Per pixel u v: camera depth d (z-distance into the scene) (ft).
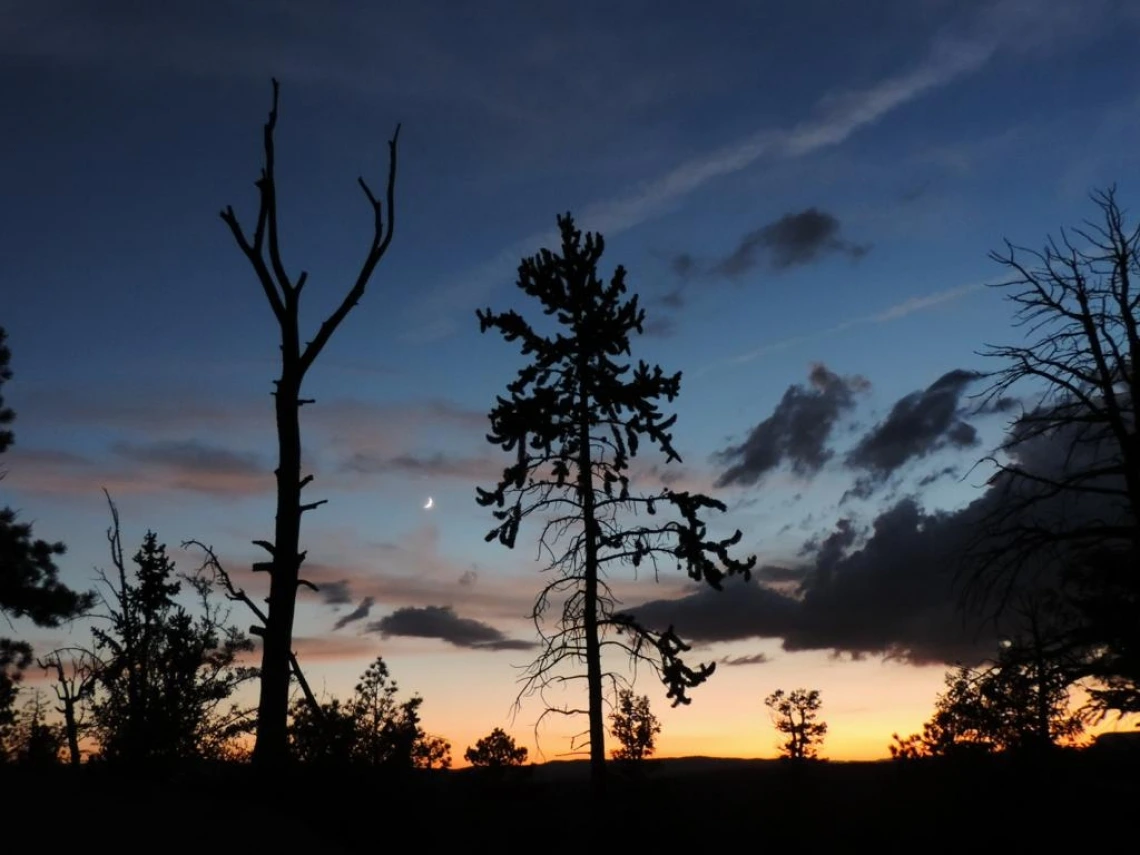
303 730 62.49
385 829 56.34
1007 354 83.61
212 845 37.76
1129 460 77.36
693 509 89.20
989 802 88.48
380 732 66.28
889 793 98.27
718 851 87.81
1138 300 79.87
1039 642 82.12
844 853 92.02
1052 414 81.00
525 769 78.38
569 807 85.92
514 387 93.45
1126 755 86.12
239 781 55.62
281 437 63.00
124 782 46.68
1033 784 87.66
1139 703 78.84
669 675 88.07
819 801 104.94
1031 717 90.22
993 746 94.12
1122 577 76.89
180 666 71.72
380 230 66.80
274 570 61.31
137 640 75.51
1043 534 79.87
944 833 89.35
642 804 86.89
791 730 159.02
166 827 38.37
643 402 91.04
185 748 59.26
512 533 90.84
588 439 91.50
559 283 94.94
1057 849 81.66
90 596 88.43
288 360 63.87
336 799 55.88
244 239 63.67
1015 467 82.33
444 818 64.49
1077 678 80.18
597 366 93.61
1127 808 82.58
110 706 70.18
